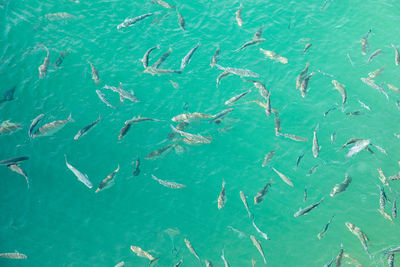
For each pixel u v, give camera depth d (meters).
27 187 19.38
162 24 26.64
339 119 22.66
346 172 20.69
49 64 23.64
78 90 22.86
